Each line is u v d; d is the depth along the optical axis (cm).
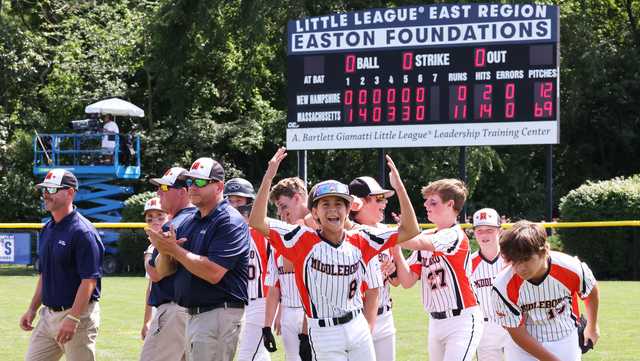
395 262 724
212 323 640
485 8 1983
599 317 1362
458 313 708
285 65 3288
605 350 1074
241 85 3250
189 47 3222
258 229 589
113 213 2848
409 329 1251
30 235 2178
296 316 730
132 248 2328
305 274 585
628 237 2083
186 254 621
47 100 3294
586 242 2102
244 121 3250
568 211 2117
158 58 3194
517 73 1970
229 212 652
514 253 568
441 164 2981
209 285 642
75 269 714
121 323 1323
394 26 2031
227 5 3139
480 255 782
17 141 3192
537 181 3616
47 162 3103
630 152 3612
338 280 582
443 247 696
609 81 3494
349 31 2055
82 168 2792
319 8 3030
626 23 3762
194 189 645
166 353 718
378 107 2042
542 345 600
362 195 714
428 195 732
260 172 3456
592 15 3697
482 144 1992
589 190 2100
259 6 3003
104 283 1981
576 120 3534
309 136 2083
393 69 2034
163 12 3117
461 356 703
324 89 2073
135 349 1097
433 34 2011
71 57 3244
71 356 717
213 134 3186
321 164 3238
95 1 3534
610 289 1772
